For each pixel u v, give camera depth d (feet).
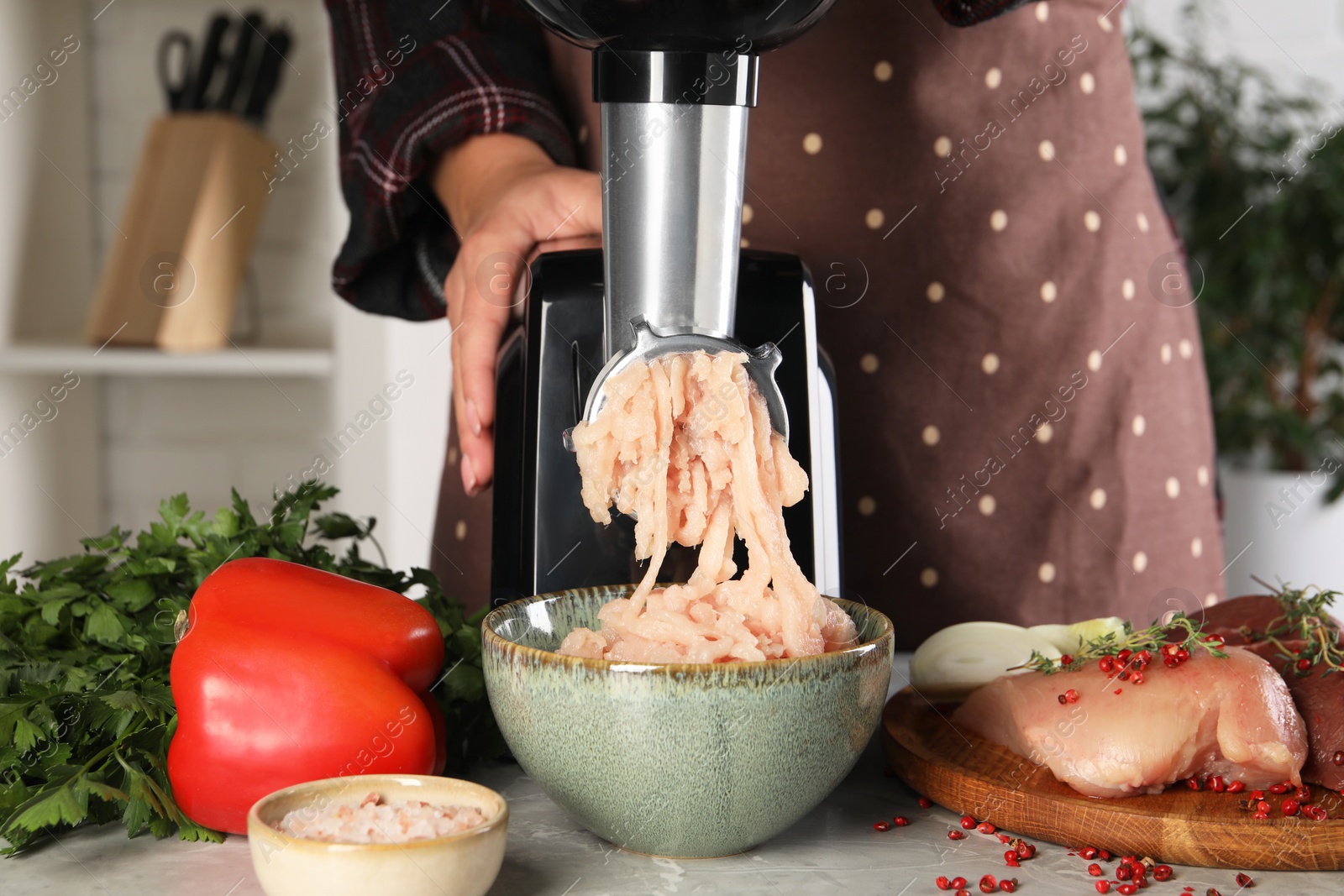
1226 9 6.63
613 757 1.65
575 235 2.54
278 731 1.81
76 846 1.84
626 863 1.77
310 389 6.24
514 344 2.31
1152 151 6.48
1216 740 1.92
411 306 3.26
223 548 2.29
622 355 1.81
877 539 3.15
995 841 1.88
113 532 2.35
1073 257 3.12
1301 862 1.75
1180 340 3.36
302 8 5.83
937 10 2.88
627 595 2.05
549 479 2.11
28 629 2.12
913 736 2.16
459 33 2.94
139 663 2.08
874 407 3.11
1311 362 6.38
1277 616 2.39
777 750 1.65
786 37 1.79
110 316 5.31
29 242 5.64
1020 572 3.18
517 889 1.67
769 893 1.67
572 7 1.68
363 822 1.60
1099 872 1.76
